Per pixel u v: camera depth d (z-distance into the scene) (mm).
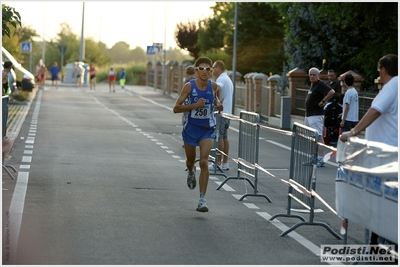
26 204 11133
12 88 23562
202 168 10984
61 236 9047
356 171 8328
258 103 35406
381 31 33938
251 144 13211
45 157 17266
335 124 22047
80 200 11680
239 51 56938
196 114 11016
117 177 14500
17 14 14859
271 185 14523
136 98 51219
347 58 37875
